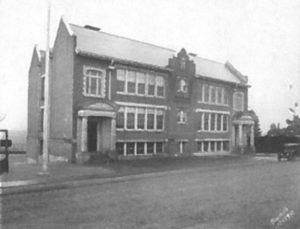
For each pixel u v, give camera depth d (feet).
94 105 86.79
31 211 32.89
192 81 118.01
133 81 101.30
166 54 119.65
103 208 34.55
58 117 92.53
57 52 94.63
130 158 97.81
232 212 31.60
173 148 111.45
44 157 60.85
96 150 93.66
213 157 110.11
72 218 30.40
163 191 45.11
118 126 96.99
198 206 35.19
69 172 65.10
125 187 49.14
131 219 30.04
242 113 131.95
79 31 99.76
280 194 37.55
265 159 101.09
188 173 68.33
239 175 63.77
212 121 126.82
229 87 133.28
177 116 113.50
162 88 109.40
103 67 93.40
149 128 105.40
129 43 111.14
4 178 55.16
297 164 78.54
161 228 27.20
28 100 109.60
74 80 87.61
